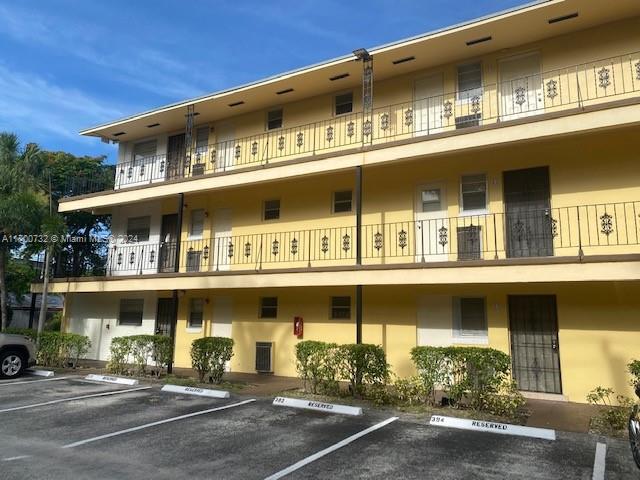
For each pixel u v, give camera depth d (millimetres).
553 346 11148
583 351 10633
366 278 11961
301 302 14688
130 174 19750
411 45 12617
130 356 15508
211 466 6184
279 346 14836
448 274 10969
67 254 27297
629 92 11047
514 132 10758
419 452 6797
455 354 9312
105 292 19000
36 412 9266
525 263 10188
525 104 12398
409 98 14055
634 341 10188
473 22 11727
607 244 10711
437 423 8359
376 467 6176
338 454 6703
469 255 12281
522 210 11914
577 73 11516
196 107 16859
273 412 9336
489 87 12844
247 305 15719
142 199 16797
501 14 11398
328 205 14695
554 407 9836
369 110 13117
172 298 16922
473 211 12562
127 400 10477
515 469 6105
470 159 12617
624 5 10984
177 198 17516
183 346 16828
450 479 5766
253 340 15391
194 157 18297
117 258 19438
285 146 16047
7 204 17125
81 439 7406
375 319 13289
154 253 18453
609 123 9852
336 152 13000
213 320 16484
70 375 14234
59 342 15586
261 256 15648
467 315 12352
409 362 12633
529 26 11773
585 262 9648
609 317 10484
